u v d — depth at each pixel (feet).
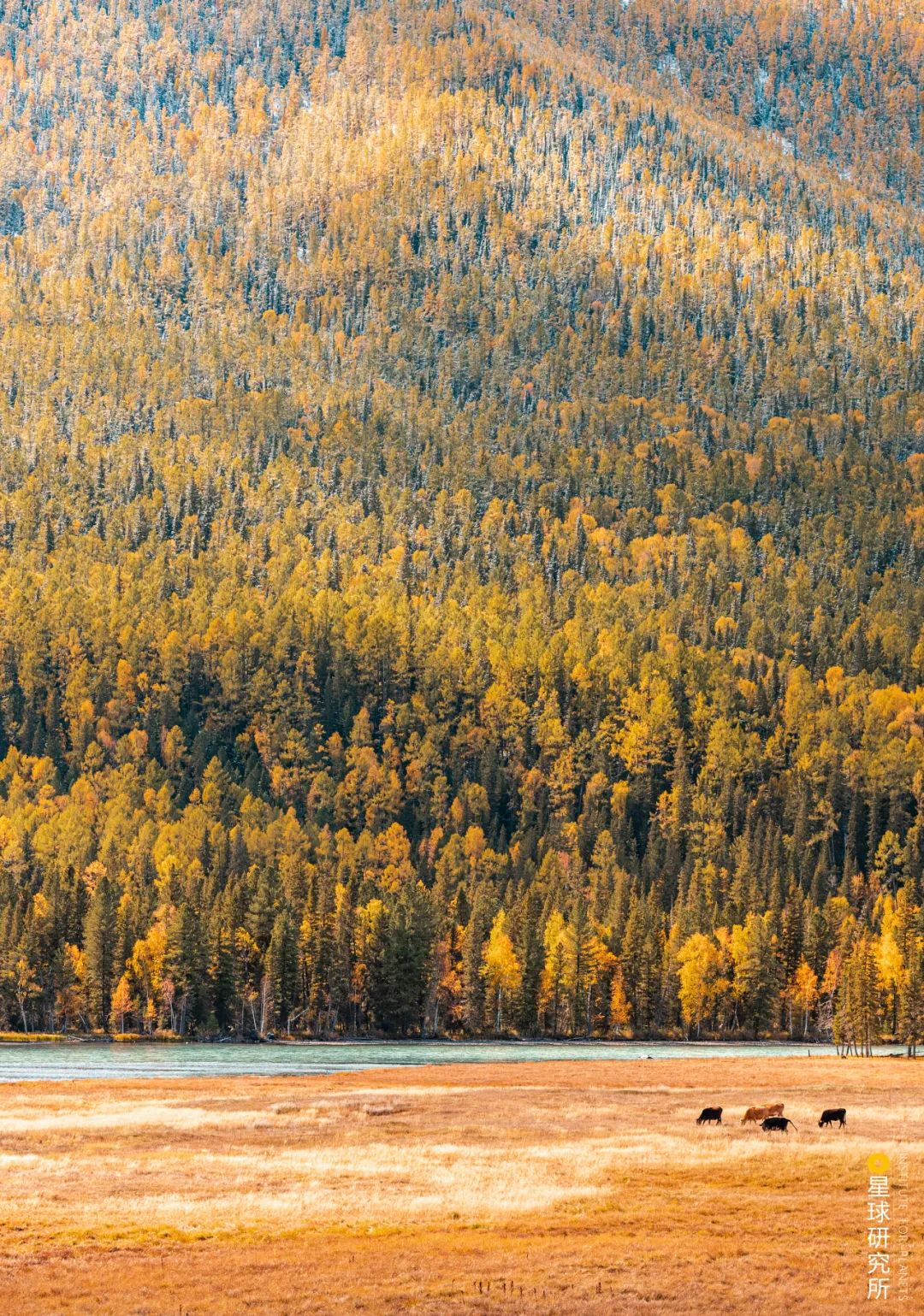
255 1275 310.65
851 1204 371.56
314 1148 475.31
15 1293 299.58
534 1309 288.51
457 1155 451.53
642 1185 397.80
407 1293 297.53
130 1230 346.74
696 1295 296.10
